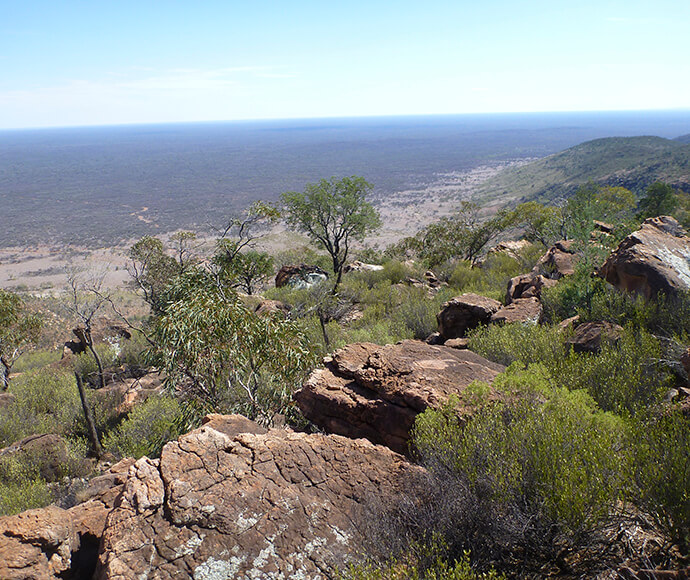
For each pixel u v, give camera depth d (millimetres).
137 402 12680
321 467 4020
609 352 6105
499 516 3146
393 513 3533
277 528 3377
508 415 4266
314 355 8453
